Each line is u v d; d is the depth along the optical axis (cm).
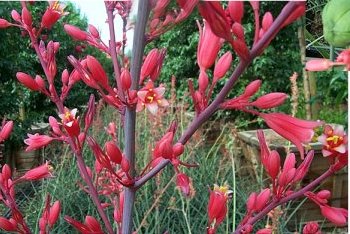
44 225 120
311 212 385
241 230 99
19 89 587
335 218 94
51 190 365
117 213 112
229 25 71
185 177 92
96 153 99
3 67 562
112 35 109
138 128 353
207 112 88
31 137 117
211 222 101
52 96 125
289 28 578
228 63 86
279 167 97
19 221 117
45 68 125
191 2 87
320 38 121
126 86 97
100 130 516
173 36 670
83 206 363
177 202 287
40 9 559
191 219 317
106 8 111
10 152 577
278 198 98
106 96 100
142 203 306
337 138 91
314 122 84
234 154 382
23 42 575
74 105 749
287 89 603
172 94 386
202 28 90
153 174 101
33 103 728
